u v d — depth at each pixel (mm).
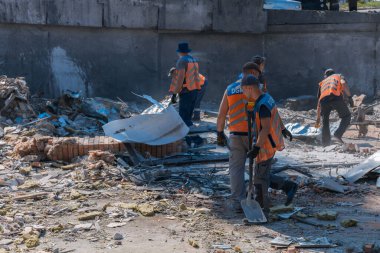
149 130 10609
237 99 7363
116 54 18203
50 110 14273
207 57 18953
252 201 7340
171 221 7285
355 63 20234
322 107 12938
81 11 17594
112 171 9352
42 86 17859
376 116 17594
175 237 6711
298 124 13688
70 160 10172
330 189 8672
